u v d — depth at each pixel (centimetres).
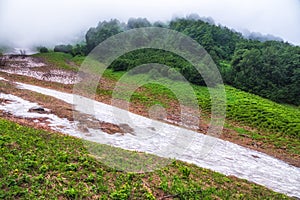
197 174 1510
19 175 1077
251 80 5753
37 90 3706
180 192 1218
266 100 5069
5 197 939
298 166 2372
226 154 2212
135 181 1240
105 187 1124
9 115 2091
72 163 1270
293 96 5469
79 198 1030
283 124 3528
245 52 6309
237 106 4131
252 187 1544
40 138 1533
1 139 1364
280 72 5969
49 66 6281
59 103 2897
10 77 4672
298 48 7306
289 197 1530
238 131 3212
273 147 2872
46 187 1051
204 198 1230
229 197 1314
